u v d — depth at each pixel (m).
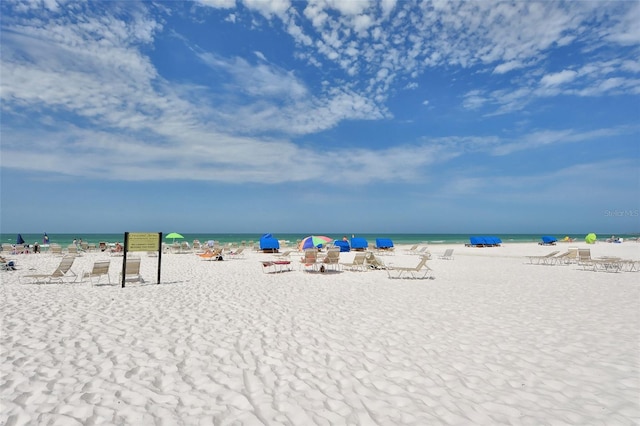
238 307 6.85
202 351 4.41
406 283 10.16
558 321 5.89
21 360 4.04
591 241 35.31
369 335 5.11
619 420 2.88
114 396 3.21
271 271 13.05
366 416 2.93
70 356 4.19
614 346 4.62
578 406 3.11
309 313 6.41
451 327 5.54
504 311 6.61
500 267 14.92
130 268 9.73
